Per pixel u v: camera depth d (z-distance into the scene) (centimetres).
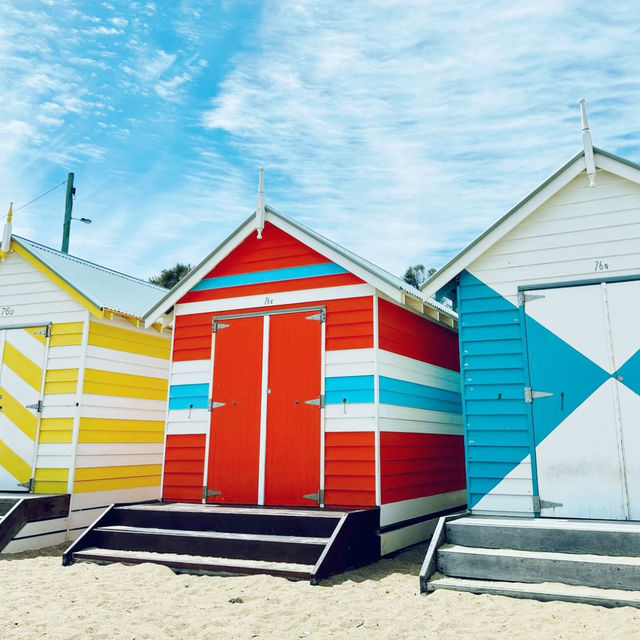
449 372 1009
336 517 667
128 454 1050
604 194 690
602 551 550
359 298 807
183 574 641
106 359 1016
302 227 848
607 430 644
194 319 930
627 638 414
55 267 1031
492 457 687
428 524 870
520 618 464
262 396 845
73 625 464
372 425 759
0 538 796
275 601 529
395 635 438
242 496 826
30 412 984
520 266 717
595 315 671
